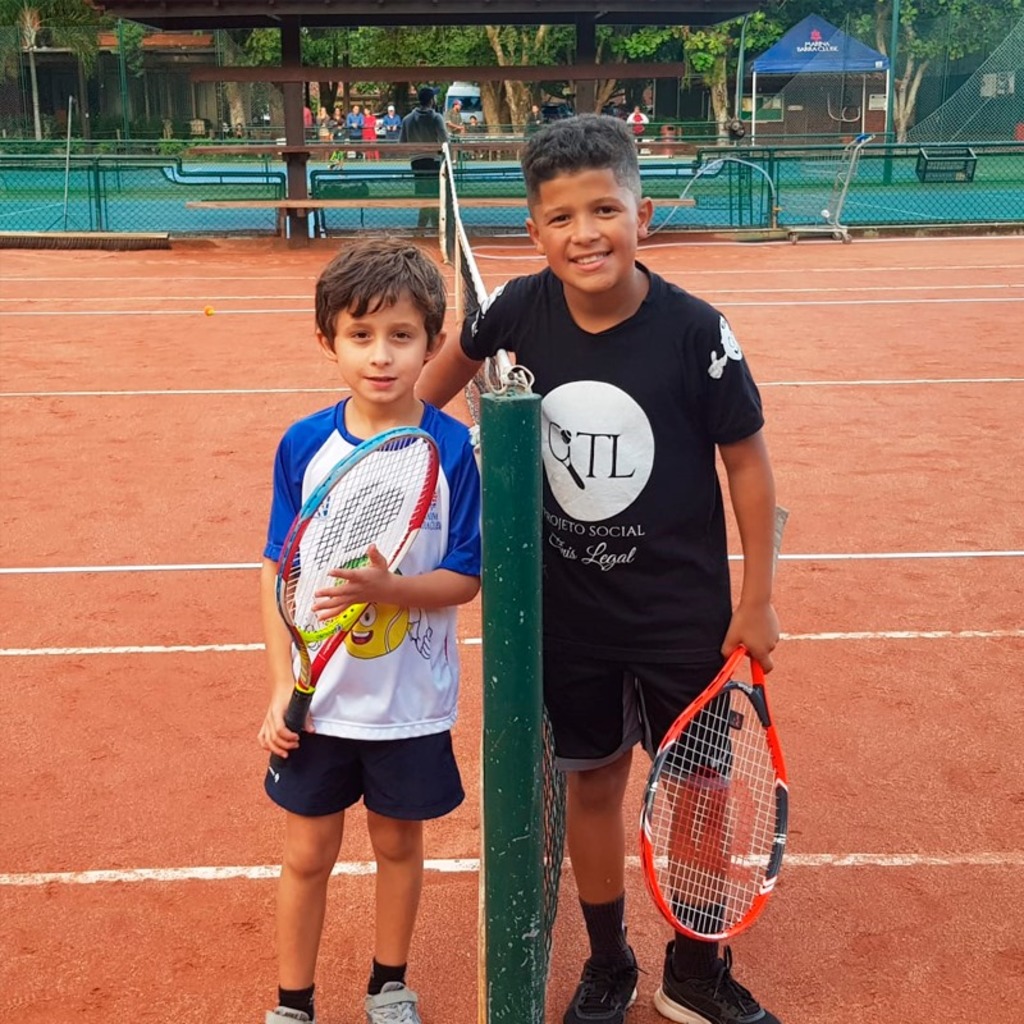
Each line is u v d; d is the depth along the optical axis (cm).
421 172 2153
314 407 988
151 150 2786
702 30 4606
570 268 267
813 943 350
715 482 292
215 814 417
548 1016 321
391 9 1914
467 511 290
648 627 288
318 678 280
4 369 1135
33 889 377
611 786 311
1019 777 436
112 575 634
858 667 523
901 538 683
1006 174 2656
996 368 1125
